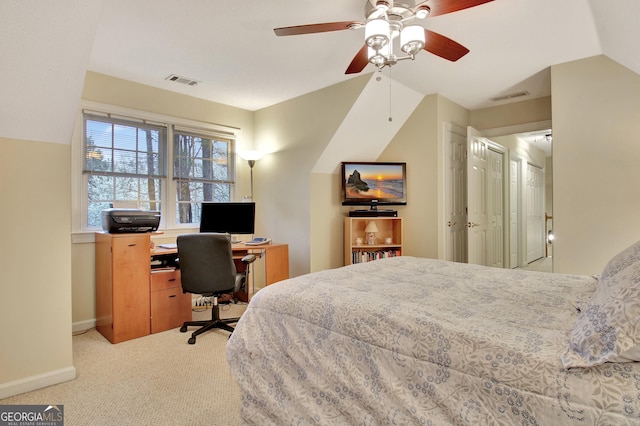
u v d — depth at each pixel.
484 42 2.66
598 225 2.88
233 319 3.16
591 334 0.94
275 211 4.28
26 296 2.07
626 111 2.77
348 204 4.03
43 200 2.13
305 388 1.40
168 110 3.73
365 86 3.37
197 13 2.27
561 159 3.02
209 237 2.78
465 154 4.34
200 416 1.81
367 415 1.22
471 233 3.88
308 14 2.28
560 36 2.56
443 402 1.07
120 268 2.84
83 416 1.81
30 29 1.56
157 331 3.04
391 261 2.36
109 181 3.36
